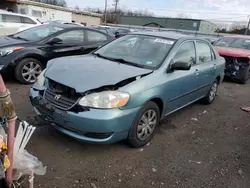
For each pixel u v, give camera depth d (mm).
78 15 28141
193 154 3188
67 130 2820
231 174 2830
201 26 49625
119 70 3107
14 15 10664
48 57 5566
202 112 4809
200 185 2592
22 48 5234
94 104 2623
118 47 4020
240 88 7324
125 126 2791
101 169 2691
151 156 3043
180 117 4430
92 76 2859
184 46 3920
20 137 1905
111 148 3117
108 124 2613
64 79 2830
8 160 1462
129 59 3627
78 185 2412
